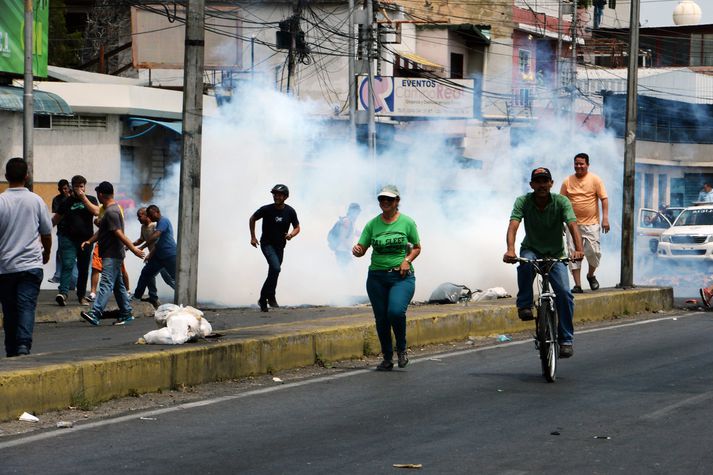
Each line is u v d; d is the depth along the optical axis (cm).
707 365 1656
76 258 2573
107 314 2359
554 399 1359
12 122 3828
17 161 1472
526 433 1146
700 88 8456
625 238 2694
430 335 1952
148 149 4334
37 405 1244
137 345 1505
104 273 2184
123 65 5903
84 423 1204
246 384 1502
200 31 1602
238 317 2283
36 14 3547
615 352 1823
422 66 5978
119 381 1355
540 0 7344
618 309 2466
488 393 1409
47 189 4034
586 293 2456
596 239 2469
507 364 1697
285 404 1333
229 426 1189
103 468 989
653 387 1448
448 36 6303
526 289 1543
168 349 1462
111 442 1103
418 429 1170
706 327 2231
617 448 1071
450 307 2169
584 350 1855
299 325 1808
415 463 1010
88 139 4106
